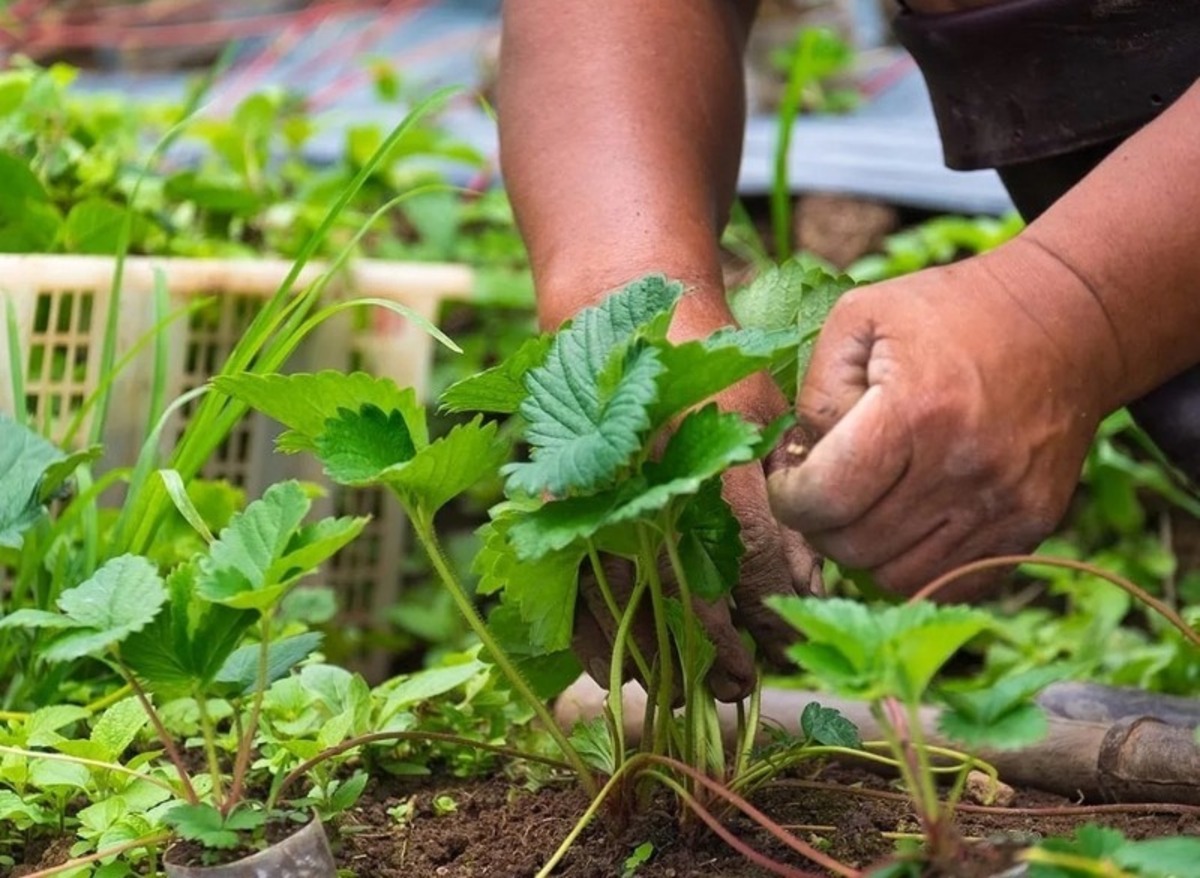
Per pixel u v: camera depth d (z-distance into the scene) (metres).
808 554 1.25
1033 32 1.34
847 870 1.14
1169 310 1.18
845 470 1.13
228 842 1.16
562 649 1.28
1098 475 2.10
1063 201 1.18
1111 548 2.19
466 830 1.31
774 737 1.30
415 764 1.40
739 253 2.52
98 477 1.68
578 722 1.30
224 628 1.19
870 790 1.30
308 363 1.79
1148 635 2.06
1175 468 1.38
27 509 1.30
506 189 1.35
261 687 1.19
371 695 1.39
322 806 1.28
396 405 1.20
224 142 2.21
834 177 2.55
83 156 2.01
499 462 1.20
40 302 1.70
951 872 1.08
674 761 1.21
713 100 1.36
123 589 1.17
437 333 1.32
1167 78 1.32
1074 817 1.30
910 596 1.18
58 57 3.63
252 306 1.73
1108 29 1.32
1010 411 1.15
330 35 3.62
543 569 1.20
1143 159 1.18
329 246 2.24
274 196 2.24
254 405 1.21
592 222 1.30
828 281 1.31
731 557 1.20
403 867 1.28
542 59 1.35
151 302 1.68
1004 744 1.08
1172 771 1.31
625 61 1.34
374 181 2.35
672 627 1.24
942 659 1.07
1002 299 1.16
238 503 1.67
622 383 1.13
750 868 1.23
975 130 1.38
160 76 3.64
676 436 1.15
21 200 1.75
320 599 1.60
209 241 2.04
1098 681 1.64
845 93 3.07
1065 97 1.34
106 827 1.26
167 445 1.70
